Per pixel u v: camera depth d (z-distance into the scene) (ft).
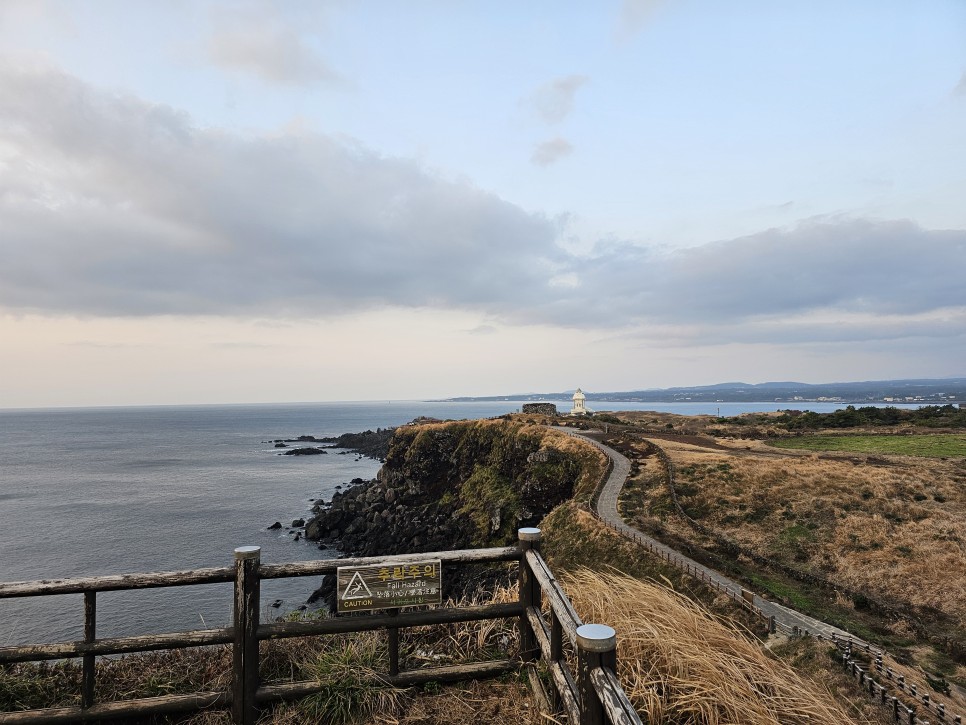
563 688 12.45
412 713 14.29
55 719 13.70
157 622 82.53
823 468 127.24
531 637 16.01
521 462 174.91
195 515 174.60
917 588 72.59
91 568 121.49
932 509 99.25
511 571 94.02
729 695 13.96
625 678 14.80
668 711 13.85
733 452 155.74
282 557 138.41
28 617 84.58
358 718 14.12
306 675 15.84
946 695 40.27
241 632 14.08
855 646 49.37
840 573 79.82
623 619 16.98
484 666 15.62
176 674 16.83
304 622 14.51
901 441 169.89
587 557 91.50
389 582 14.85
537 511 146.00
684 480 124.16
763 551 88.69
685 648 15.40
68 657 13.78
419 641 18.33
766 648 17.47
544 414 269.44
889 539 89.15
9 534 149.48
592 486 127.85
